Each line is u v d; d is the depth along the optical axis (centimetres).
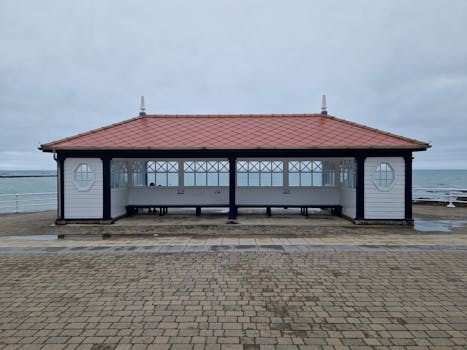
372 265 619
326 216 1255
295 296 477
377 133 1183
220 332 375
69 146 1070
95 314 422
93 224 1075
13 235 912
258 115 1439
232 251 720
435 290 499
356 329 382
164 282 534
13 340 359
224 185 1303
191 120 1405
